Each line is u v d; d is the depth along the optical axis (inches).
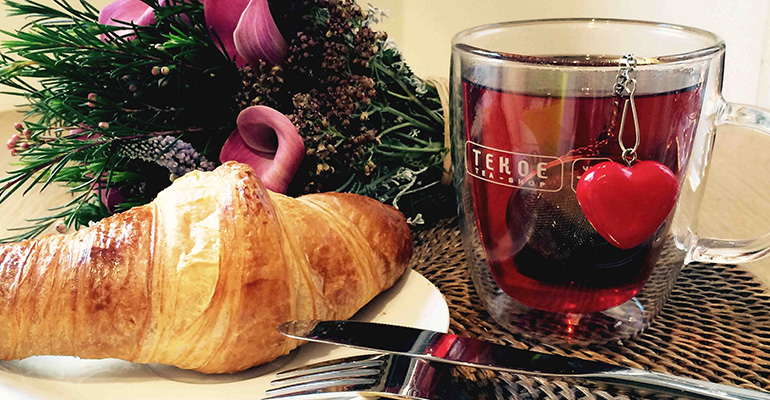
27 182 18.3
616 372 9.2
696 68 10.0
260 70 13.8
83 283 9.6
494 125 10.3
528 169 10.2
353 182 14.8
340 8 14.1
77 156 13.7
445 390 9.5
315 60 14.4
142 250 9.9
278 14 14.7
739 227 14.9
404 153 15.5
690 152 10.5
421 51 34.4
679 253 11.1
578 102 9.6
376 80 15.5
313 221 11.1
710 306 12.0
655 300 11.1
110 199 15.2
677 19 27.7
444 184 16.6
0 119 22.7
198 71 14.5
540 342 11.1
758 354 10.6
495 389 9.8
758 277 12.9
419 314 11.3
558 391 9.8
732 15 26.4
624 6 28.9
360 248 11.2
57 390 9.5
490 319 11.8
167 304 9.7
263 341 10.0
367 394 9.2
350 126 14.8
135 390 9.7
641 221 9.5
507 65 9.9
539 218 10.3
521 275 10.8
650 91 9.6
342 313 11.0
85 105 14.8
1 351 9.7
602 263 10.3
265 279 9.9
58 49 14.1
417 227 15.5
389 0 33.3
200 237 10.1
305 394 9.3
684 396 9.0
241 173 10.6
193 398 9.6
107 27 14.3
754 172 17.6
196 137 14.9
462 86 10.9
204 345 9.8
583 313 10.8
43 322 9.6
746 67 26.1
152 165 14.9
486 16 32.4
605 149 9.8
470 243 11.7
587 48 12.2
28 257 9.9
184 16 15.0
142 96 14.7
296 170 13.7
